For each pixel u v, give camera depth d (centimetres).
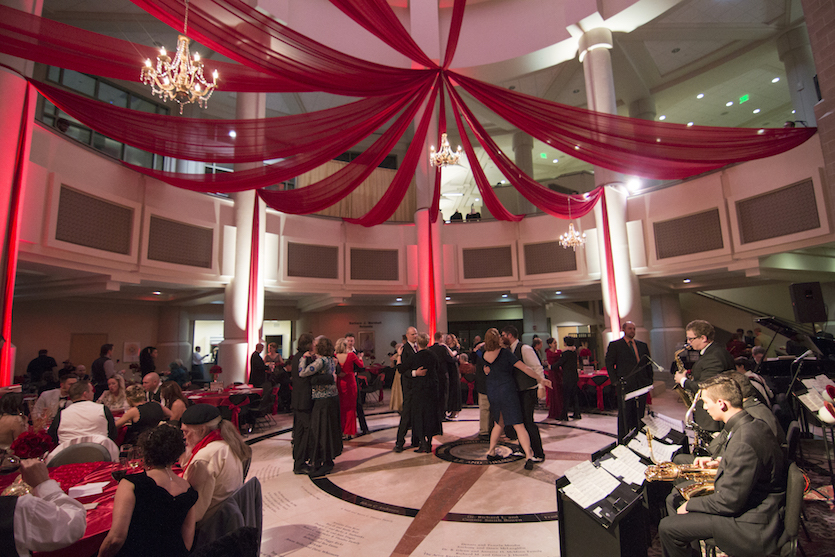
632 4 1030
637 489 248
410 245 1327
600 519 221
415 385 557
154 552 185
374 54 1230
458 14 553
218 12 461
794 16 1188
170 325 1367
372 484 443
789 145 785
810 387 371
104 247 805
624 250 1093
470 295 1409
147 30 1117
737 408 233
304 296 1397
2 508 173
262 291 1082
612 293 1089
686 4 1112
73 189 751
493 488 420
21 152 566
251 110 1085
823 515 338
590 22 1090
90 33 466
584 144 807
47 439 201
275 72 538
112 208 824
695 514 225
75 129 1105
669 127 730
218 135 672
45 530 177
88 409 379
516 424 478
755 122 1769
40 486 196
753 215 940
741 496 208
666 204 1077
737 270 979
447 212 2314
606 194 1114
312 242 1228
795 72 1221
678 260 1048
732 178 974
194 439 259
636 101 1531
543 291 1384
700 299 1698
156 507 190
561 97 1570
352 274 1277
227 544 172
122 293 1148
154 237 904
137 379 984
